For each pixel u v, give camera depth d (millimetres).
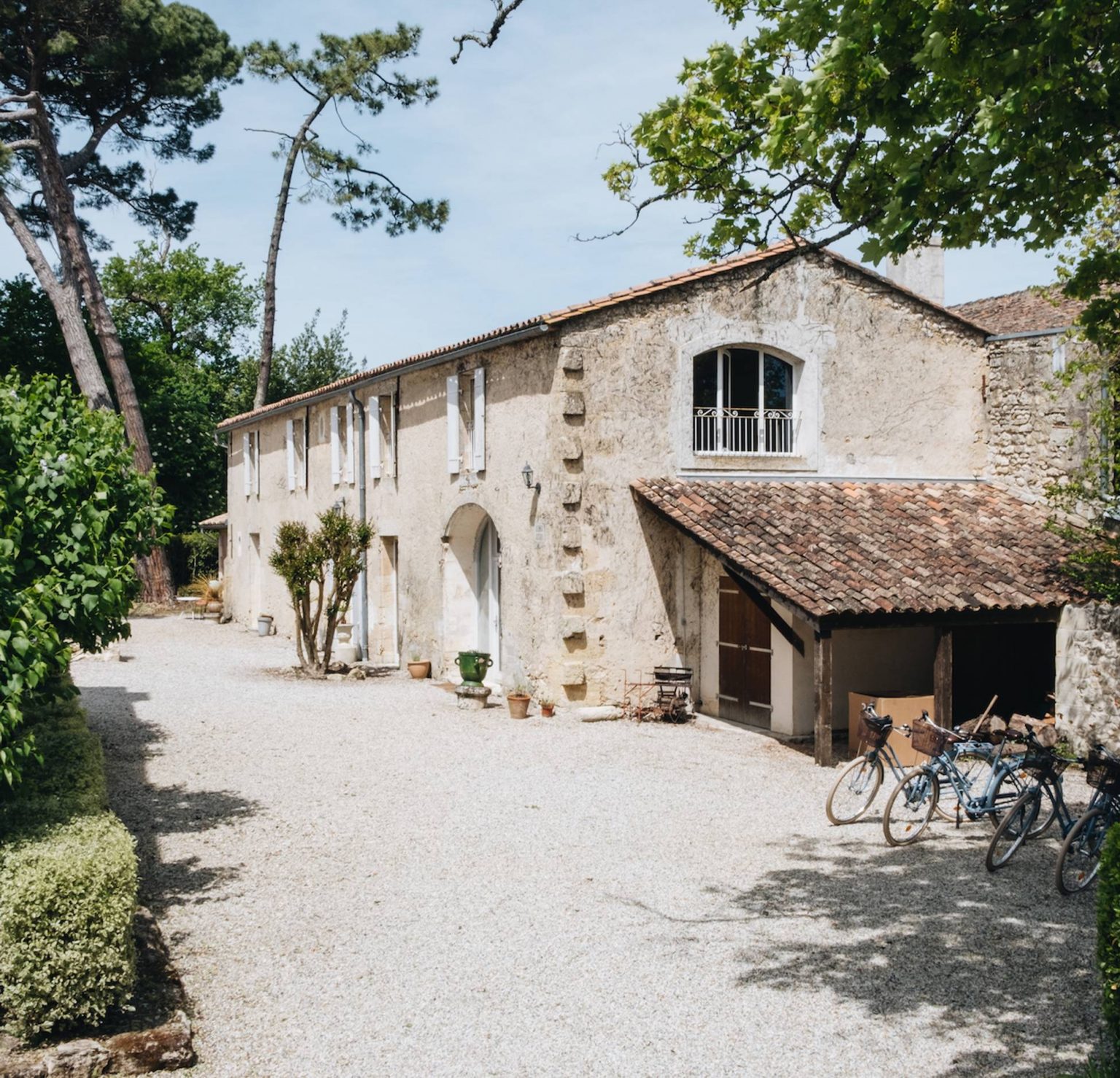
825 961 6328
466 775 10984
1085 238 11680
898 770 9641
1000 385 16141
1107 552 12648
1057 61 5336
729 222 7461
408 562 18766
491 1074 4938
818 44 6074
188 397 37594
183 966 6090
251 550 27922
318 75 32438
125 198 30609
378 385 19859
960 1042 5301
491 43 7141
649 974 6105
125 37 23984
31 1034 4938
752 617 14023
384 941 6539
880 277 15516
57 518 7402
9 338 32250
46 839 5625
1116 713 12586
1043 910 7285
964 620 12453
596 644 14164
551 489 14062
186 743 12141
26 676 6379
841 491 14922
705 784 10812
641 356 14320
